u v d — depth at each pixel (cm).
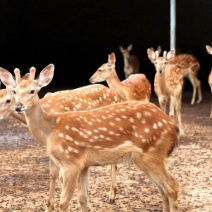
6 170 964
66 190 611
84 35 2842
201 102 1970
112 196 755
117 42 2853
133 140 615
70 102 759
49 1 2769
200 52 2775
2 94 810
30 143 1227
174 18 1659
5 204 754
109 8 2823
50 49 2827
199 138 1261
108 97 823
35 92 621
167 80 1302
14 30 2761
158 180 620
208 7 2795
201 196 787
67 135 613
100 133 616
